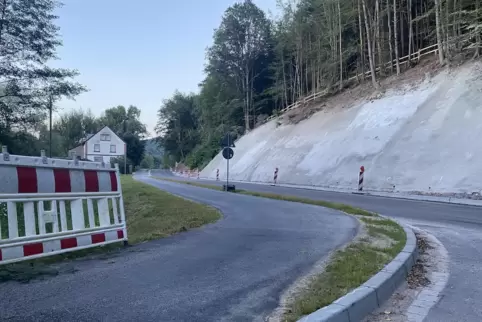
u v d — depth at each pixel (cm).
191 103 9212
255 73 6153
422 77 2695
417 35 3509
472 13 2511
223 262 577
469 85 2200
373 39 3516
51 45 2181
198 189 2522
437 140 2064
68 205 708
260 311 386
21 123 2177
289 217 1123
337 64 4053
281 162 3456
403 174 2042
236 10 6044
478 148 1808
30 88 2170
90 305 386
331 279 488
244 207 1406
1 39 2050
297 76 5128
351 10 3859
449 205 1491
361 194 2039
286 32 5166
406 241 737
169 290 441
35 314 359
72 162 624
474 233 922
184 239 769
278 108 5778
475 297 483
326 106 3700
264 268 546
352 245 700
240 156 4688
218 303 405
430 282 544
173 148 9525
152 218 1237
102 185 684
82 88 2316
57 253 566
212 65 6194
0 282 454
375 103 2884
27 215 539
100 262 565
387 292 478
